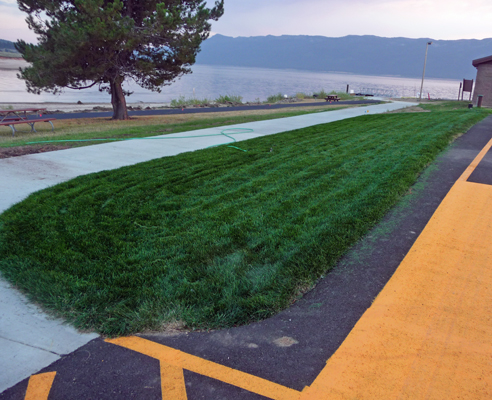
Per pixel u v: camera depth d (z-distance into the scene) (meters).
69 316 2.72
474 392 2.03
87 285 3.05
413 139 9.33
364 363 2.27
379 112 18.58
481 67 22.52
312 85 108.44
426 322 2.64
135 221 4.36
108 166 6.90
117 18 14.59
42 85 15.35
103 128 13.73
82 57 15.12
